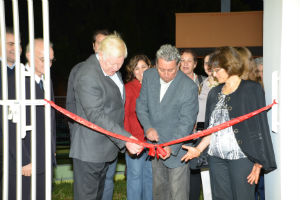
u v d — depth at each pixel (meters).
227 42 5.82
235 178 2.92
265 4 3.31
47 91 2.80
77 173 3.12
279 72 2.94
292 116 2.91
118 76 3.34
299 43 2.87
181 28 5.86
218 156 3.00
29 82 3.03
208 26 5.83
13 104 2.76
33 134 2.77
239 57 2.92
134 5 17.59
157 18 17.47
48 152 2.81
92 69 2.99
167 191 3.67
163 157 3.24
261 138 2.86
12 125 2.96
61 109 2.86
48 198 2.82
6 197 2.82
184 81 3.37
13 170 3.04
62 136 7.57
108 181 3.66
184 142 3.40
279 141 2.98
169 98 3.35
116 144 3.11
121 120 3.22
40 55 3.01
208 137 3.15
